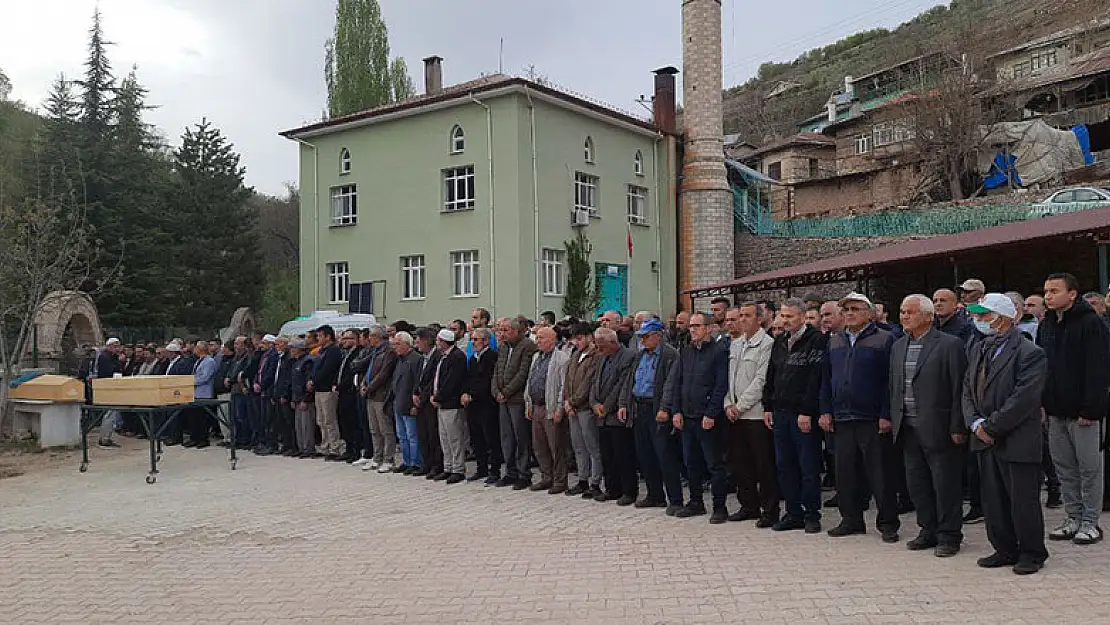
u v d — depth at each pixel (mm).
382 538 8195
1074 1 53625
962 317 8508
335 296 31000
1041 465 6238
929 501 7051
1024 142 35562
